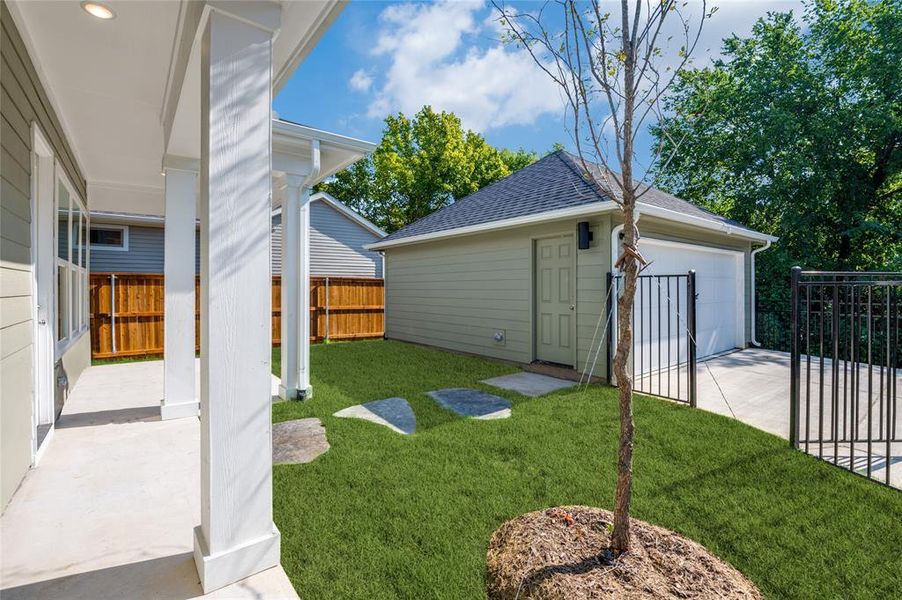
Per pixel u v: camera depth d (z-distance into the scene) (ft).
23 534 7.47
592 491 8.91
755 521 7.83
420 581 6.31
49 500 8.66
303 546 7.12
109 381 19.66
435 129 72.43
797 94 39.42
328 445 11.46
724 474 9.69
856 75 37.32
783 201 39.34
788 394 17.03
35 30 8.76
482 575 6.41
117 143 15.70
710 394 17.04
